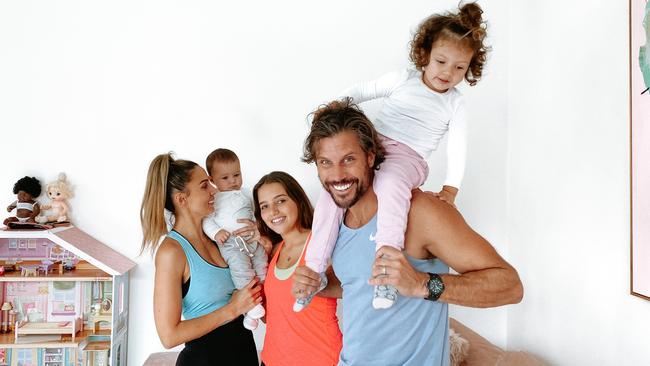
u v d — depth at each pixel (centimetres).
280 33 278
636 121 175
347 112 122
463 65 146
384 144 145
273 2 278
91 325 265
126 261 264
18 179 264
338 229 139
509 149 285
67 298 266
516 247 275
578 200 217
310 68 279
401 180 126
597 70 203
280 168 278
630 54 178
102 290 267
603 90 200
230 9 276
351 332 127
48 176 266
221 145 275
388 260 111
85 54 269
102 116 270
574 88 220
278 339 191
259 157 277
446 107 153
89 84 269
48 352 259
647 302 173
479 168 286
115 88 270
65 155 268
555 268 235
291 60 278
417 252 122
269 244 217
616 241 191
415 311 120
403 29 283
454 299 112
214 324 186
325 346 185
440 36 145
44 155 266
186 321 185
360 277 125
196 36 274
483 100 286
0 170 263
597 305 203
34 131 266
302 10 279
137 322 271
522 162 269
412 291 111
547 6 243
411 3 283
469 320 285
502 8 285
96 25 270
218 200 217
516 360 221
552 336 237
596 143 204
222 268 199
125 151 271
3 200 263
